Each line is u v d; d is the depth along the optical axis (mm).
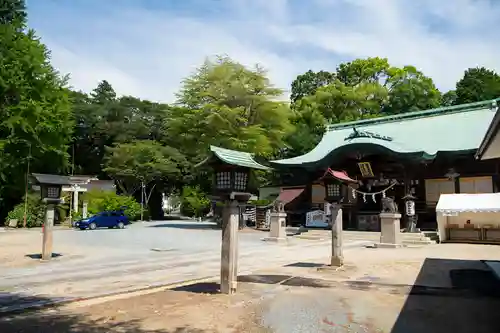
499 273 10375
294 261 13492
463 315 6422
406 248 17594
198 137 33094
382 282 9266
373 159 27719
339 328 5840
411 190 26484
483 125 27781
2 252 16391
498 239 19625
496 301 7340
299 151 41031
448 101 48188
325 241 22328
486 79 44531
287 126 34875
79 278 10516
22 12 38062
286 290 8430
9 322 6258
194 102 33562
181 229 31188
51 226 14461
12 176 34906
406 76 47719
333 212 11711
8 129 32438
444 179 26781
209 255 15602
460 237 20531
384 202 18141
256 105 33406
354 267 11484
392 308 6902
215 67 33594
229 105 33250
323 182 11930
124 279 10312
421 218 27203
